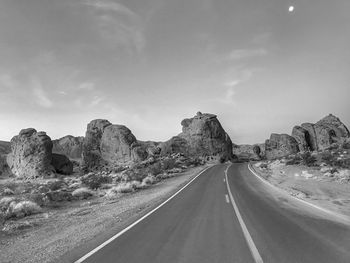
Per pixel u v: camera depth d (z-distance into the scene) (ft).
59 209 59.93
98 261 23.18
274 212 43.39
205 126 268.82
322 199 55.21
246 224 35.45
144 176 125.90
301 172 107.24
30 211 54.08
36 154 204.03
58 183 107.34
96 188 99.86
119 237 30.55
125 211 49.06
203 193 70.49
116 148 236.43
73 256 24.82
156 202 58.34
